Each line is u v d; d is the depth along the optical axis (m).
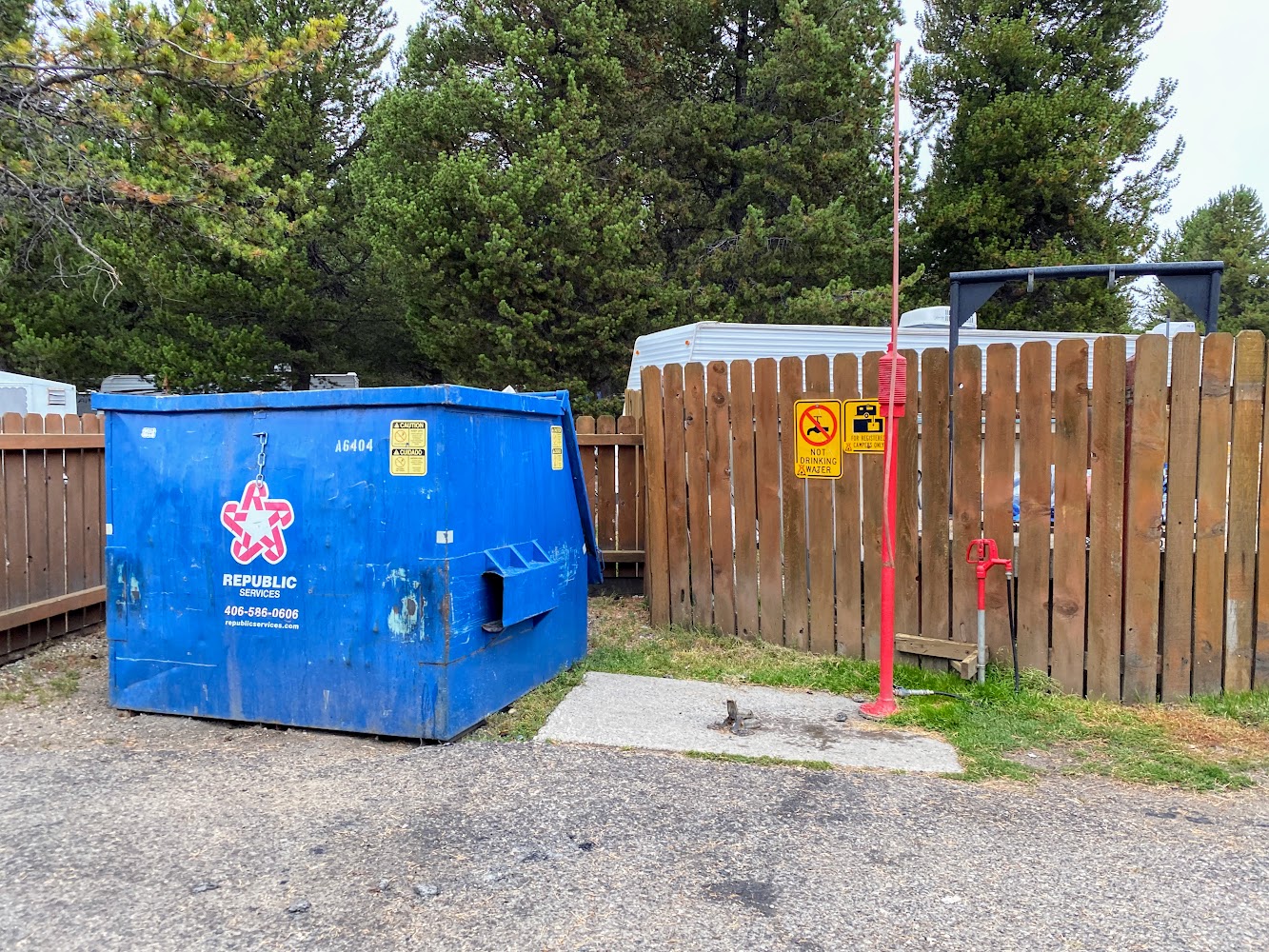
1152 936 2.84
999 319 18.88
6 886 3.13
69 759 4.43
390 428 4.61
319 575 4.76
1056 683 5.49
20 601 6.52
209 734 4.83
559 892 3.10
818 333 9.67
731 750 4.51
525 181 14.95
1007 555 5.63
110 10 8.31
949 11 21.05
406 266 15.51
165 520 5.10
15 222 9.44
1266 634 5.20
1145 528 5.26
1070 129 18.64
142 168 9.56
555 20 16.97
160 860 3.33
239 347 18.53
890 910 2.99
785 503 6.36
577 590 6.16
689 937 2.82
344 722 4.74
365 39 20.83
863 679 5.66
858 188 17.56
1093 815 3.80
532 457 5.48
